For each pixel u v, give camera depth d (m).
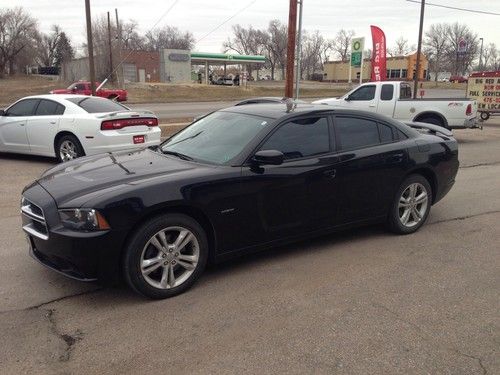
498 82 19.61
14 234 5.42
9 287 4.09
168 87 49.00
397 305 3.84
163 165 4.29
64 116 9.34
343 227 5.00
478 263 4.73
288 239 4.61
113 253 3.64
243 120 4.78
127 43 71.94
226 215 4.12
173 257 3.91
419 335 3.41
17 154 11.06
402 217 5.48
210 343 3.28
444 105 13.48
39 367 3.01
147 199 3.71
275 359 3.10
